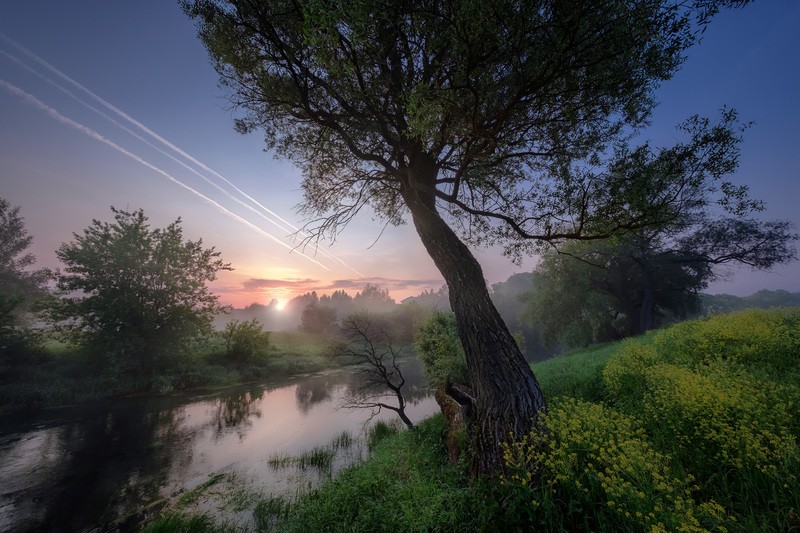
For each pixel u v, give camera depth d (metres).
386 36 4.68
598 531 3.23
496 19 3.63
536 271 31.16
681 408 4.45
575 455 3.74
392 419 13.38
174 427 13.54
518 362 5.27
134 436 12.39
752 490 3.23
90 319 20.75
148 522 6.89
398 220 10.26
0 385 17.22
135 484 8.58
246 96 7.30
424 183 6.91
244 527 6.34
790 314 9.92
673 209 5.22
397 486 5.34
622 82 4.99
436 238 6.75
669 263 25.66
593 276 27.64
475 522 3.76
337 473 8.38
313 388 22.22
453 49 4.59
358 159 8.77
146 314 22.12
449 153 6.99
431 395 18.34
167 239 24.59
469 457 5.35
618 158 5.44
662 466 3.43
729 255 23.61
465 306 5.98
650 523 2.85
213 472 9.21
